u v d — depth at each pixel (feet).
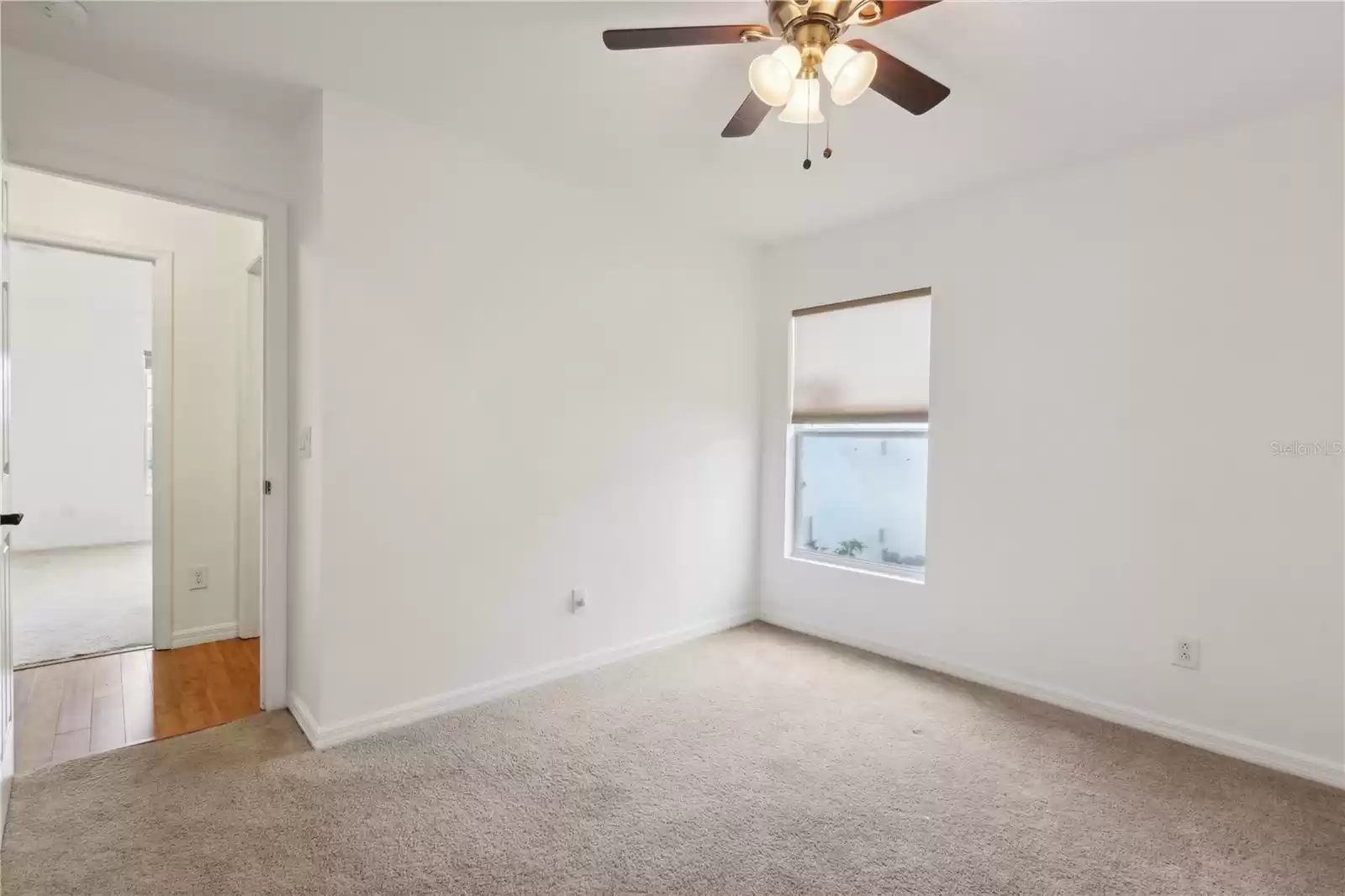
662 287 11.74
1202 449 8.45
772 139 8.76
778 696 9.87
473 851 6.22
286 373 9.00
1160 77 7.12
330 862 6.01
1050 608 9.76
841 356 12.42
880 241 11.76
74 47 6.94
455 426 9.12
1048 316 9.74
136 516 22.68
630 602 11.43
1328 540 7.63
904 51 6.69
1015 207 10.09
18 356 20.79
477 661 9.45
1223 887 5.86
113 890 5.58
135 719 8.90
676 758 8.00
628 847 6.31
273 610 9.09
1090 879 5.94
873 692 10.06
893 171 9.70
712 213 11.58
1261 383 8.03
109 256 11.14
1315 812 6.99
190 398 11.84
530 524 10.00
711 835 6.53
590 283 10.64
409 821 6.64
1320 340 7.65
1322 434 7.64
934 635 11.05
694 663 11.18
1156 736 8.71
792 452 13.47
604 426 10.93
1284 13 5.99
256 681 10.25
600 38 6.64
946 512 10.89
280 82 7.61
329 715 8.14
